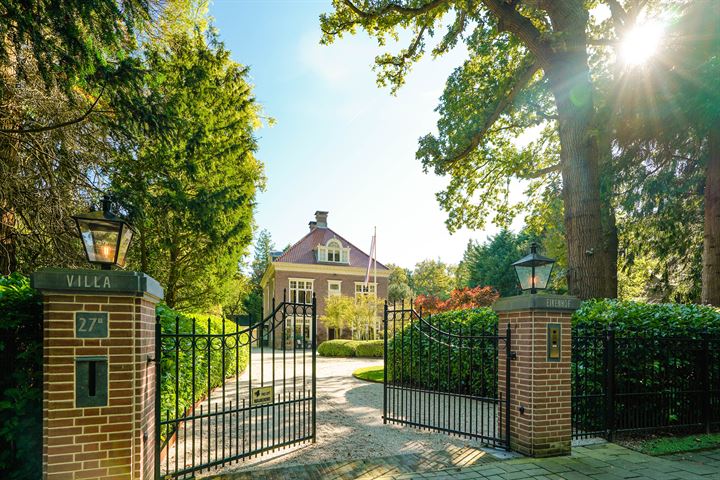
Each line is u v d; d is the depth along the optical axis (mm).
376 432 5797
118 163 9852
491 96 11797
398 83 12656
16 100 6980
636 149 10719
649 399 5684
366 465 4379
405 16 10633
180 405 5562
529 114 13000
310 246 31797
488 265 34531
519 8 10719
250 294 44594
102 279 3178
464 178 14430
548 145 14805
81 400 3105
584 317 6199
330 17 11000
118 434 3191
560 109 9023
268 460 4551
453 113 12250
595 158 8836
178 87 11352
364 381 11109
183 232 12305
